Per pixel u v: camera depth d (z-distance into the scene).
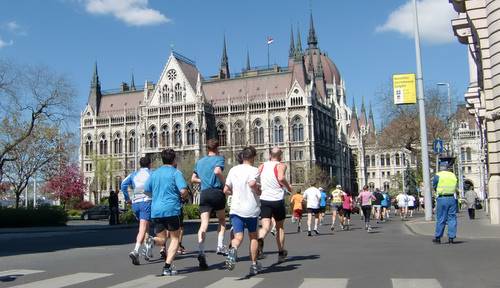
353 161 195.75
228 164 136.38
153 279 12.02
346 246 19.58
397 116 65.50
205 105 142.00
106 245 22.80
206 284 11.20
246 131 141.88
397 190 124.94
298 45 162.25
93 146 155.88
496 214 28.16
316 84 161.50
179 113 142.12
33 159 71.56
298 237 26.28
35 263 15.85
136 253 14.80
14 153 68.88
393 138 65.69
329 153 150.88
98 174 140.88
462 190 79.12
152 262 15.62
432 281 10.77
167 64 145.88
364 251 17.34
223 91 148.62
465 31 32.88
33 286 11.26
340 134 180.62
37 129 69.69
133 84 167.25
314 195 28.50
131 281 11.77
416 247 18.11
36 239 27.72
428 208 34.16
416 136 64.50
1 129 67.69
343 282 10.94
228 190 12.59
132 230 37.44
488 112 27.92
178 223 12.75
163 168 12.87
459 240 20.03
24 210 44.47
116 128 153.62
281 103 139.62
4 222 43.16
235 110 144.12
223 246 15.67
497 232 23.03
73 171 93.12
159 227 15.32
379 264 13.72
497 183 27.92
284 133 138.75
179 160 113.00
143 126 145.88
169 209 12.58
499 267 12.62
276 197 13.88
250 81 147.75
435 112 64.19
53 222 45.94
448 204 18.92
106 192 145.25
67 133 72.25
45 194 103.31
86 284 11.44
